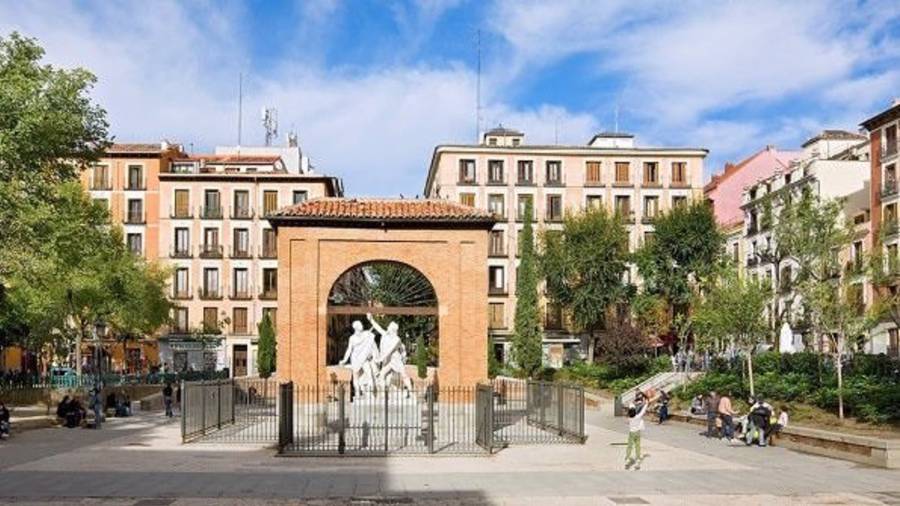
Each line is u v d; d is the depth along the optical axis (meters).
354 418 28.70
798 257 43.19
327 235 33.88
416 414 28.67
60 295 48.28
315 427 30.52
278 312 33.50
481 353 33.72
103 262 52.09
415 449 25.36
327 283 33.78
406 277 36.69
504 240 87.12
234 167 86.19
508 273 86.44
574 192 87.94
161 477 19.89
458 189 87.19
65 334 56.50
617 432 33.56
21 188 32.19
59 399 43.91
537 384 33.97
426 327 60.34
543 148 87.94
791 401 35.91
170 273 65.75
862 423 29.81
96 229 42.81
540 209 87.44
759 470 21.83
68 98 33.16
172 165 85.94
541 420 33.00
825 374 36.06
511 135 94.56
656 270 69.38
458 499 17.22
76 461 22.89
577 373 62.50
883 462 22.44
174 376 55.75
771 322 54.66
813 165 67.56
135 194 81.94
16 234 32.31
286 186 82.50
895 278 40.56
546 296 76.75
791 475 20.89
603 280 72.31
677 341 69.19
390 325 29.75
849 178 67.00
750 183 88.69
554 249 73.44
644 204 88.56
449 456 24.05
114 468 21.44
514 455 24.61
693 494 17.91
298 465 22.08
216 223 81.81
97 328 58.72
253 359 81.12
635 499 17.25
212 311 81.31
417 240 34.19
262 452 24.83
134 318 57.72
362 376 29.14
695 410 39.06
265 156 90.12
